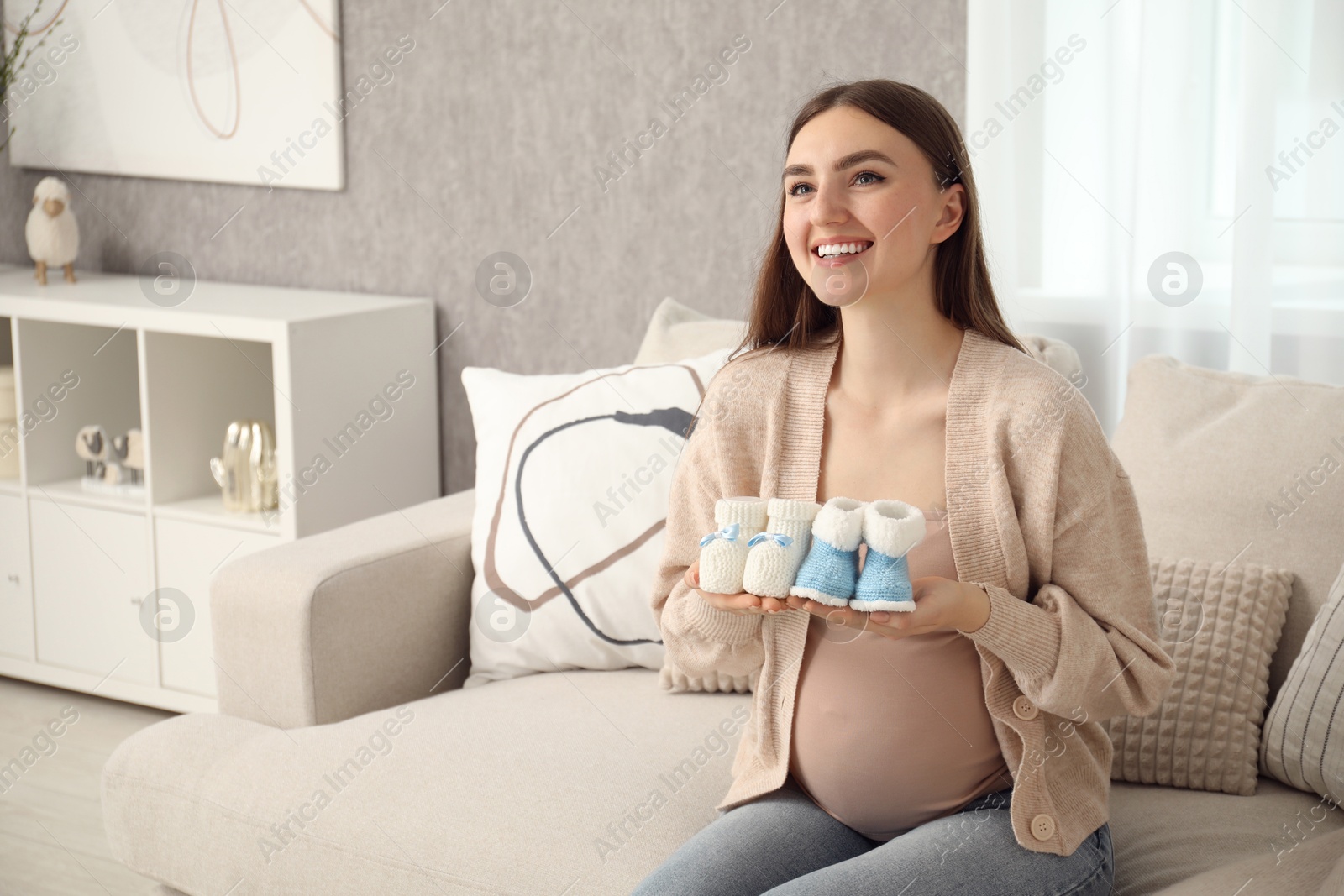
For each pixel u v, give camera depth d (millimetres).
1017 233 2207
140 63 3045
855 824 1243
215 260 3086
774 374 1292
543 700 1699
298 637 1689
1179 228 2121
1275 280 2055
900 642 1189
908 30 2273
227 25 2926
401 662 1826
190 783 1530
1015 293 2225
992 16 2158
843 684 1211
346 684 1741
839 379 1278
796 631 1238
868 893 1084
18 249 3328
